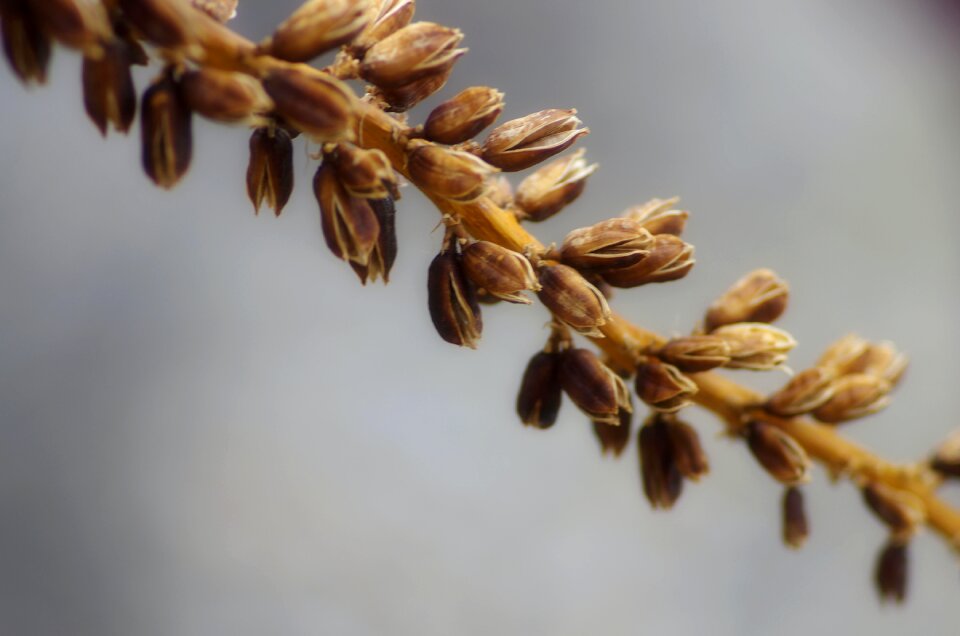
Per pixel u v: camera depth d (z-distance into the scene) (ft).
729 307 2.09
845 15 3.93
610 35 3.71
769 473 2.12
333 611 3.36
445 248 1.98
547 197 2.06
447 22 3.58
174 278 3.56
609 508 3.53
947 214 3.84
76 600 3.28
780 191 3.76
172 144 1.86
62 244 3.50
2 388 3.34
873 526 3.52
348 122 1.88
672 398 2.02
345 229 1.91
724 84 3.77
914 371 3.75
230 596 3.35
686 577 3.51
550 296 1.98
